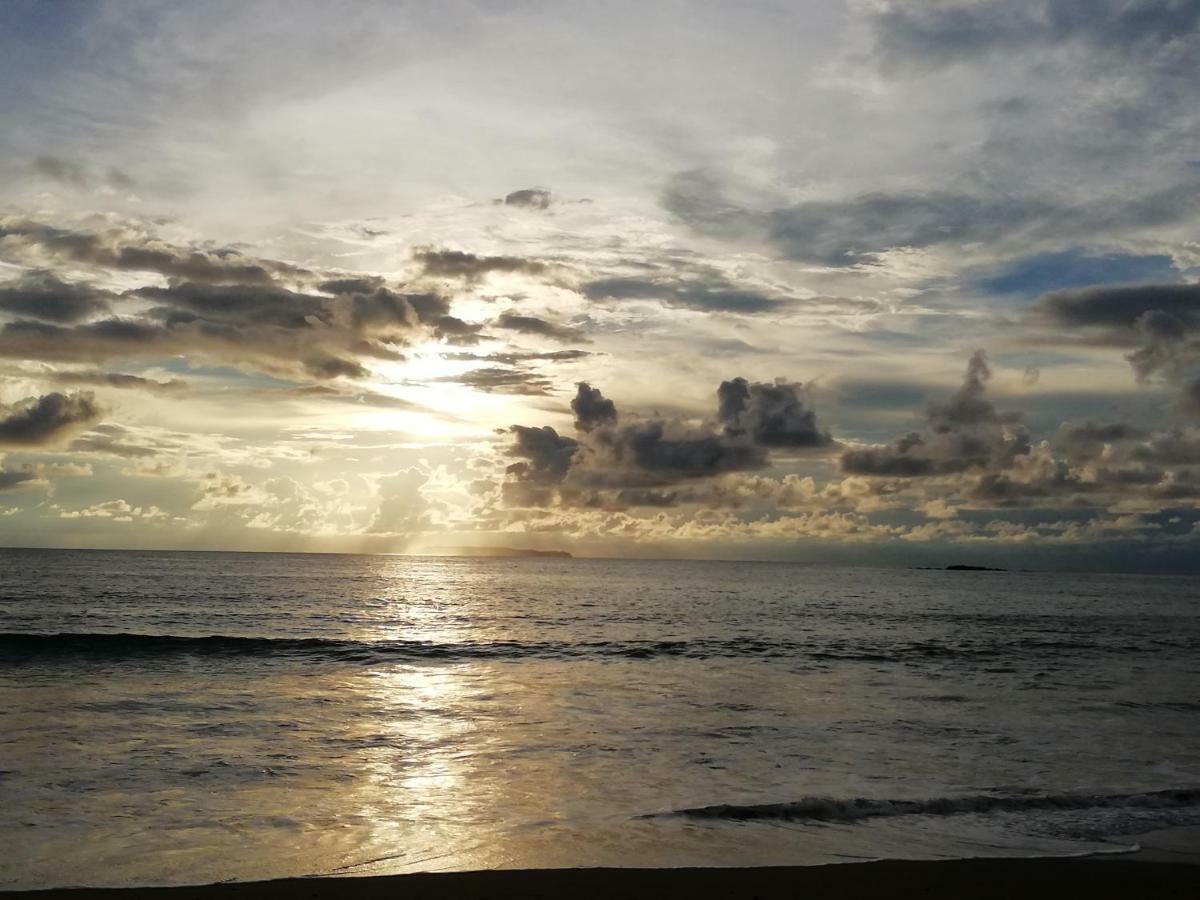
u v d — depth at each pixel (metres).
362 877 8.93
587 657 31.42
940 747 16.12
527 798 12.26
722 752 15.37
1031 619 58.97
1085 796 12.66
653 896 8.58
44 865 9.21
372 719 18.16
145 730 16.53
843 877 9.26
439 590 82.06
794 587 107.12
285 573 110.00
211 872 9.11
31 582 74.19
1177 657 34.53
